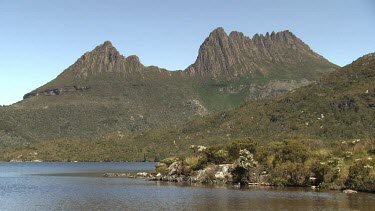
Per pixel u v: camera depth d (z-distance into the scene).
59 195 70.44
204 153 100.62
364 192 69.56
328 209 50.91
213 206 54.34
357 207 52.34
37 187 89.31
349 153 81.88
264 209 51.47
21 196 69.75
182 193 69.75
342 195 65.19
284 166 82.62
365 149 85.81
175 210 51.56
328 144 108.94
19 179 120.81
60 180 113.06
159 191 73.94
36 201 62.31
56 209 53.84
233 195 66.00
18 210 53.50
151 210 51.84
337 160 77.94
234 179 87.69
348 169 76.56
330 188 75.06
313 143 107.06
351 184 73.06
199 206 54.53
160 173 109.94
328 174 77.06
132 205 56.31
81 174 146.75
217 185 85.12
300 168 80.88
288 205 54.44
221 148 99.06
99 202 59.94
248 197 63.22
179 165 103.44
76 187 87.38
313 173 80.50
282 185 81.19
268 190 73.56
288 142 91.12
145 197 64.88
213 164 95.88
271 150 88.94
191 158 103.00
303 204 55.22
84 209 53.50
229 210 51.03
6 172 166.50
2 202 61.56
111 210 52.31
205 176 92.25
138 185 88.62
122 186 86.75
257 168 86.06
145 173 122.69
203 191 72.62
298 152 85.19
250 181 85.44
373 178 69.75
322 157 83.88
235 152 95.69
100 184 94.44
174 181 99.06
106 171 169.25
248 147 95.06
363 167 73.00
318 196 63.91
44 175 142.62
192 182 93.94
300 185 80.44
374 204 54.88
